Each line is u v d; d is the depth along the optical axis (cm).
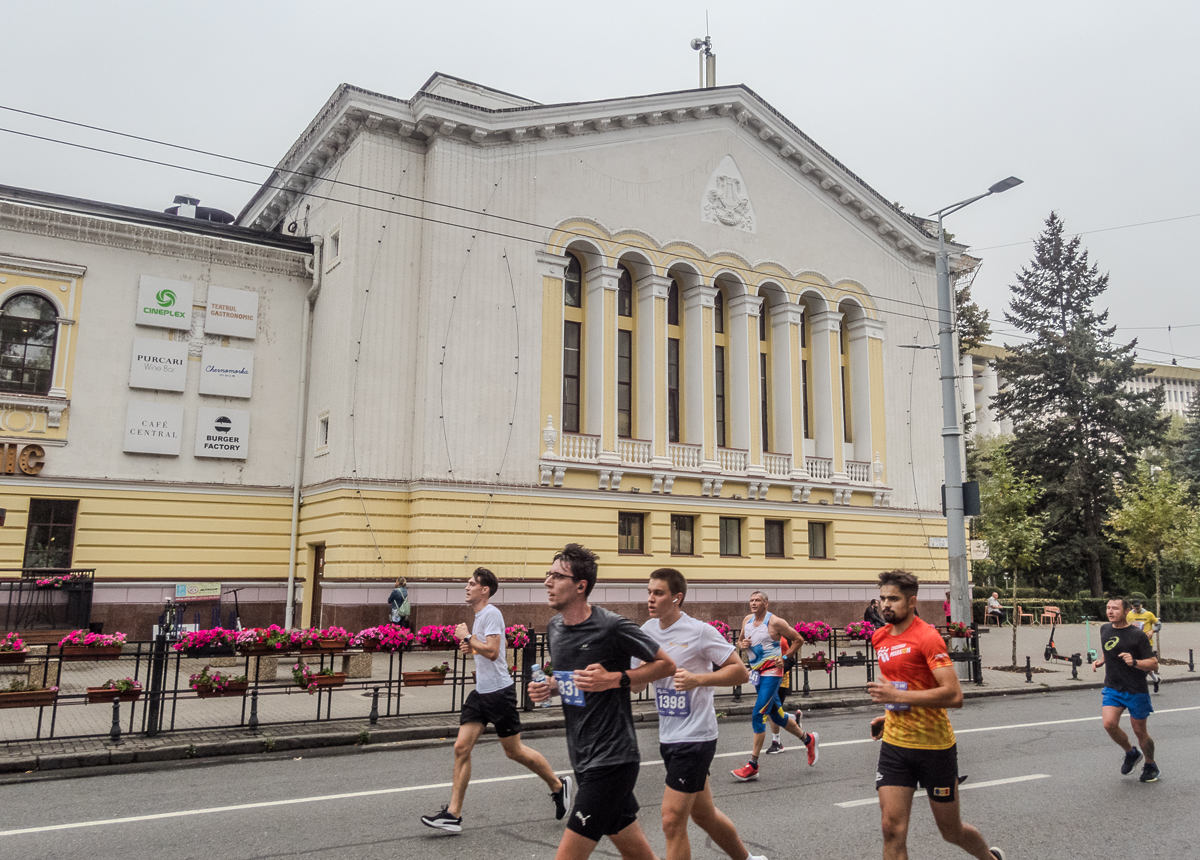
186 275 2347
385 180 2281
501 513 2252
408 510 2200
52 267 2175
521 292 2364
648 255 2619
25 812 789
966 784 942
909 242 3241
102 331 2225
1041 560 4425
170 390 2283
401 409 2234
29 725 1158
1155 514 3073
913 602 575
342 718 1236
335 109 2323
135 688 1088
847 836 731
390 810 804
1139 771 1014
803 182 3036
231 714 1271
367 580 2117
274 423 2427
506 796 866
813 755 1034
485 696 752
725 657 537
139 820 763
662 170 2688
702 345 2702
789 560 2797
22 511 2077
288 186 2705
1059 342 4650
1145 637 967
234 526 2338
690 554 2625
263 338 2438
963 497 1938
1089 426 4591
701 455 2639
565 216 2472
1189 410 6269
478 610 772
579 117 2483
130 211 2300
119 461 2211
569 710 490
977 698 1770
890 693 540
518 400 2320
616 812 465
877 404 3112
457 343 2248
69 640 1111
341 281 2298
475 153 2342
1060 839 726
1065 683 1956
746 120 2880
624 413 2619
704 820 550
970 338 4634
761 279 2873
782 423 2898
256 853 669
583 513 2391
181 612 2019
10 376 2128
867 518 3009
